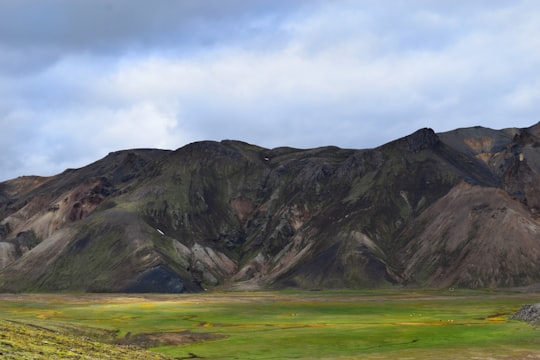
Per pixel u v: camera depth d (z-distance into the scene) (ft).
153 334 302.45
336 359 230.89
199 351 255.09
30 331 218.18
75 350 188.85
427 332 302.86
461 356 234.99
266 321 383.04
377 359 230.07
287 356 240.12
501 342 268.62
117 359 187.93
